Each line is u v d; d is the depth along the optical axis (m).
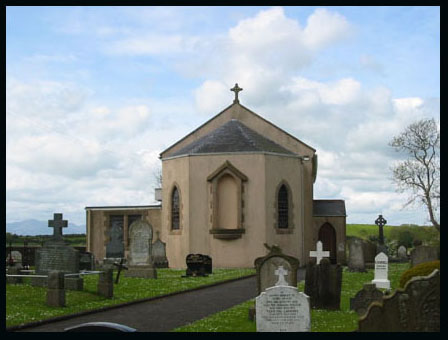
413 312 11.39
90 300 20.95
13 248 43.09
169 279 30.38
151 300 22.28
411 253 28.55
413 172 58.78
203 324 16.53
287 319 14.00
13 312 17.86
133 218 46.78
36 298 20.42
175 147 47.78
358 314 18.02
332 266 19.50
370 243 46.94
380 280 27.03
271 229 42.16
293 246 43.69
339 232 47.94
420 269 19.58
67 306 19.42
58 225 23.53
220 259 41.72
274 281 18.03
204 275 32.72
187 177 42.75
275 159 42.97
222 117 47.84
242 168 42.19
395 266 43.94
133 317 18.22
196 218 42.25
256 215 41.75
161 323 17.12
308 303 13.94
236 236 41.44
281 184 43.25
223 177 42.31
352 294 24.05
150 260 31.08
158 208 46.25
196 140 46.62
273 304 14.03
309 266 19.77
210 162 42.47
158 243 42.72
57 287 19.25
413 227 70.69
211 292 25.30
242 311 19.11
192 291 25.66
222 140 43.56
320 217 48.12
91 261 28.86
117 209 47.00
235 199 42.12
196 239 42.06
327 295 19.38
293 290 14.00
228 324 16.56
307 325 13.94
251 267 41.31
